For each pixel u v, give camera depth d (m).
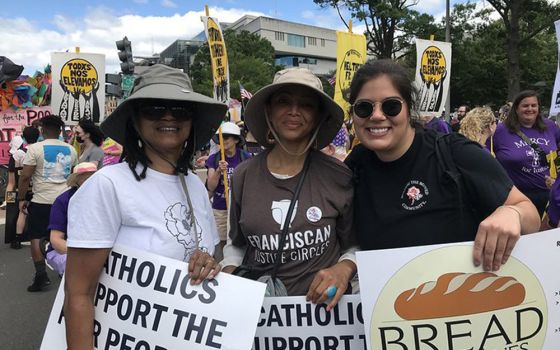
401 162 1.67
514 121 4.27
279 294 1.74
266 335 1.76
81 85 7.54
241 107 10.24
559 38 4.58
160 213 1.58
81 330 1.48
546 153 4.17
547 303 1.52
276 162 1.87
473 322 1.51
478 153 1.60
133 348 1.55
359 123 1.69
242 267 1.83
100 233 1.48
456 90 32.94
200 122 1.82
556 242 1.51
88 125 5.74
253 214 1.79
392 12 28.61
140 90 1.62
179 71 1.74
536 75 30.92
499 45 29.92
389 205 1.69
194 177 1.80
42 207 4.96
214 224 1.90
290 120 1.82
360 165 1.81
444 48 7.29
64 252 3.30
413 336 1.53
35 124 8.26
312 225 1.76
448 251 1.51
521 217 1.45
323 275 1.70
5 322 4.07
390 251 1.53
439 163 1.63
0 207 9.87
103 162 5.64
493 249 1.42
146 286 1.55
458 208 1.60
